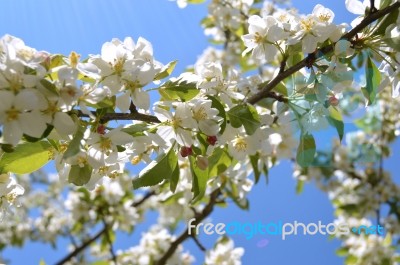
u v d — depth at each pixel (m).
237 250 0.85
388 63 0.49
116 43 0.45
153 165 0.45
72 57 0.40
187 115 0.44
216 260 0.84
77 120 0.39
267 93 0.51
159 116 0.44
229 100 0.49
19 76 0.37
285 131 0.66
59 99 0.38
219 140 0.49
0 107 0.37
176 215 0.89
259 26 0.51
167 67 0.45
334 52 0.48
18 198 0.47
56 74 0.39
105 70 0.42
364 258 1.07
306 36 0.48
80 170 0.43
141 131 0.43
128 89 0.43
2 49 0.38
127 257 1.02
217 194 0.73
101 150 0.42
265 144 0.62
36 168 0.43
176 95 0.46
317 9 0.49
